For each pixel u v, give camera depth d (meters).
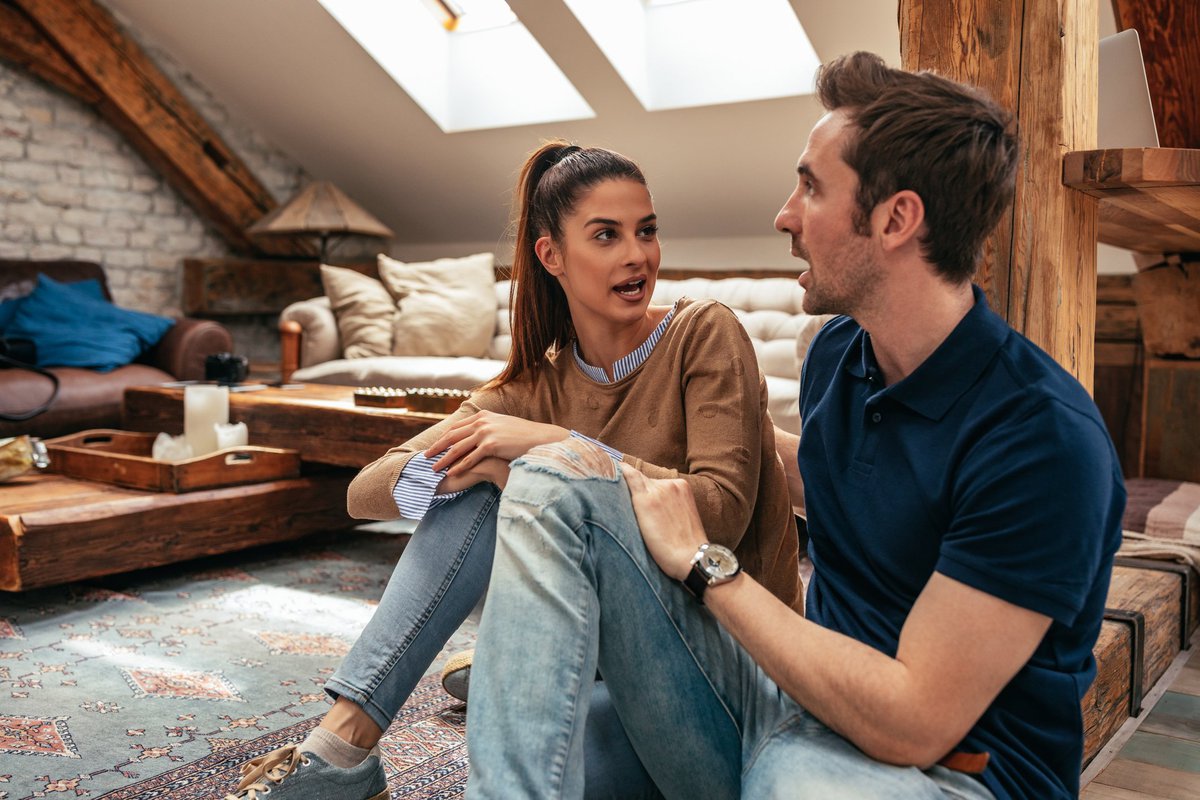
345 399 3.34
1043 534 0.82
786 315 4.11
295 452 3.14
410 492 1.24
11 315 4.76
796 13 3.93
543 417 1.35
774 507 1.25
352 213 5.57
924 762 0.85
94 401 4.52
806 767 0.88
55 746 1.71
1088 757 1.48
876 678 0.84
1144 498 2.53
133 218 5.87
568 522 0.94
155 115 5.63
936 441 0.92
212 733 1.78
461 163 5.64
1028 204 1.42
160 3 5.39
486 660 0.91
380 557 3.14
